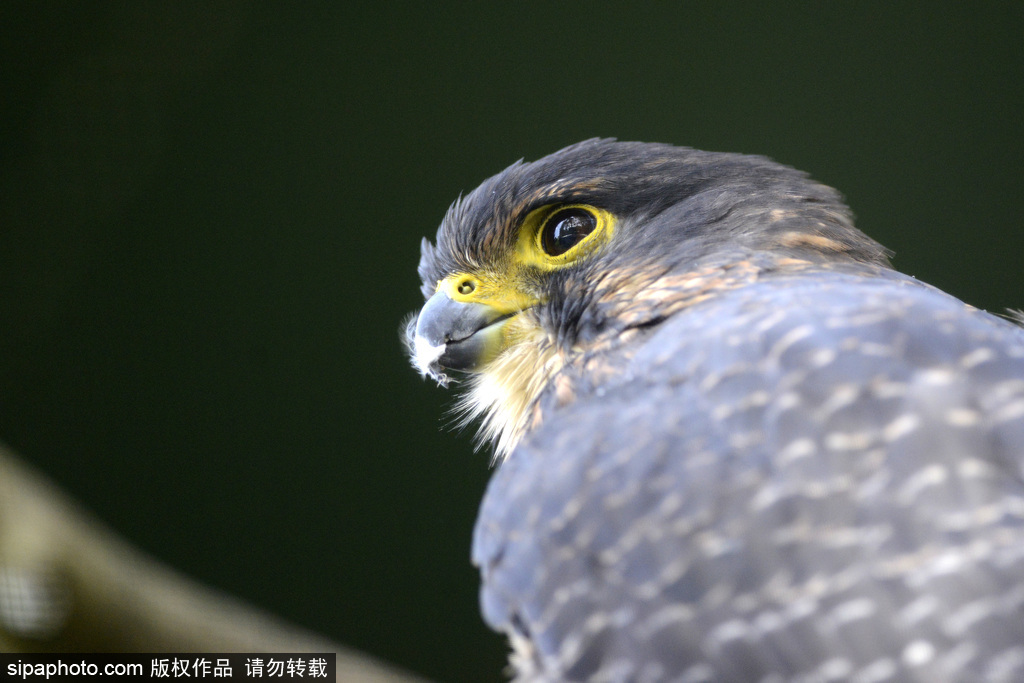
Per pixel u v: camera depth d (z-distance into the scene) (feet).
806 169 43.55
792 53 43.62
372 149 42.63
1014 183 43.16
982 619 9.77
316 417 41.78
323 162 42.50
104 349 41.19
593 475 12.58
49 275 40.40
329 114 42.50
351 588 40.86
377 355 41.83
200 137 41.78
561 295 16.75
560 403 15.53
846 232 16.63
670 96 43.50
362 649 40.40
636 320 15.61
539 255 17.26
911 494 10.56
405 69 42.96
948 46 43.50
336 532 41.16
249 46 41.86
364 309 42.16
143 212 41.55
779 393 11.82
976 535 10.16
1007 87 43.42
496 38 43.21
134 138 40.65
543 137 43.21
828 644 10.34
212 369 41.55
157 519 41.01
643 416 12.73
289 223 42.39
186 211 41.81
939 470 10.60
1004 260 43.09
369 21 42.37
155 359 41.63
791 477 11.17
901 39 43.80
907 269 43.50
